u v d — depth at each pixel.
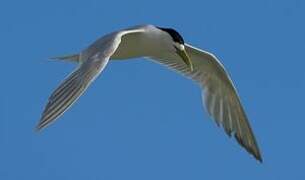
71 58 19.92
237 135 20.06
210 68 19.84
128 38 19.22
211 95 20.11
